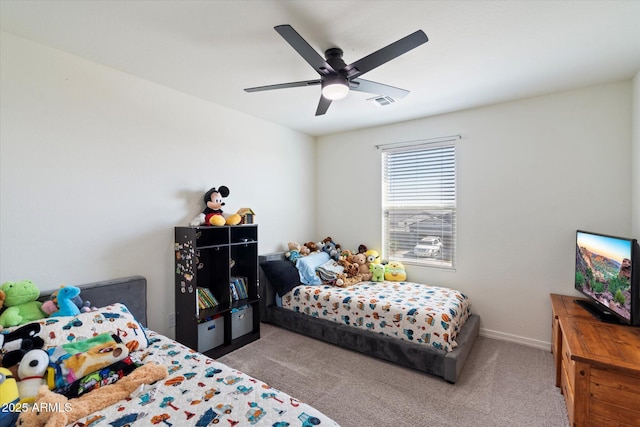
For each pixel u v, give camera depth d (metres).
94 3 1.57
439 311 2.53
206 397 1.33
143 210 2.51
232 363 2.56
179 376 1.51
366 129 4.01
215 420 1.18
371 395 2.12
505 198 3.03
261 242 3.65
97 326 1.73
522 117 2.92
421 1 1.55
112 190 2.32
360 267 3.76
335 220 4.34
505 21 1.71
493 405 2.01
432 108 3.18
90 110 2.20
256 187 3.56
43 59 1.98
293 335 3.16
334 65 1.98
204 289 2.85
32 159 1.95
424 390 2.18
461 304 2.84
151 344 1.89
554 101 2.77
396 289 3.24
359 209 4.10
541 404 2.01
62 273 2.07
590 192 2.63
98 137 2.24
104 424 1.16
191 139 2.86
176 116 2.74
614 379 1.50
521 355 2.70
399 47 1.56
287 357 2.67
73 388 1.35
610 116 2.54
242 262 3.26
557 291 2.79
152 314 2.57
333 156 4.34
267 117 3.55
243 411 1.23
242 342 2.88
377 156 3.92
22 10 1.62
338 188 4.30
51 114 2.02
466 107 3.15
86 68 2.18
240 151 3.35
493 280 3.11
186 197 2.82
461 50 2.03
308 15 1.66
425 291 3.13
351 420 1.87
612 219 2.55
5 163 1.85
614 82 2.53
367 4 1.57
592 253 2.31
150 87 2.55
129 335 1.79
